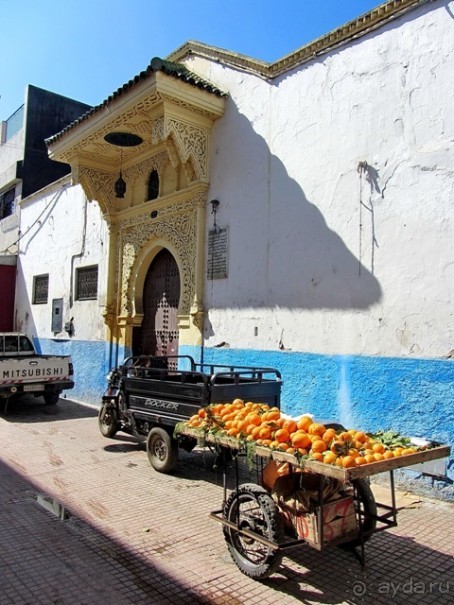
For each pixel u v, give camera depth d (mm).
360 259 6395
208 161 8914
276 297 7484
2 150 19344
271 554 3521
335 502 3607
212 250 8688
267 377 7445
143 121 9109
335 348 6613
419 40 5980
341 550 4168
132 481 6039
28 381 10766
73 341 13250
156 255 10742
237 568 3852
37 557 4031
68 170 18406
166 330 10281
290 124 7516
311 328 6941
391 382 5941
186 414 5961
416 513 5031
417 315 5762
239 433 3973
